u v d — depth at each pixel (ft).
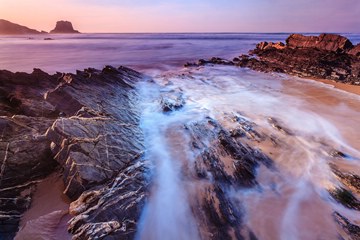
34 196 30.07
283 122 54.54
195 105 65.36
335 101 68.18
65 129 35.32
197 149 42.55
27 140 34.47
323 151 42.47
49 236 25.20
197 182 34.27
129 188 31.30
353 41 314.14
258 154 40.75
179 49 230.07
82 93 51.13
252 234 26.73
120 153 37.55
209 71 114.73
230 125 51.88
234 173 35.70
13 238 24.90
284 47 157.48
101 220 26.14
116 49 231.71
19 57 163.43
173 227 27.55
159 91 78.18
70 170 31.48
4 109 42.70
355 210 29.99
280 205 30.76
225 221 28.22
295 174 36.35
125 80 78.79
